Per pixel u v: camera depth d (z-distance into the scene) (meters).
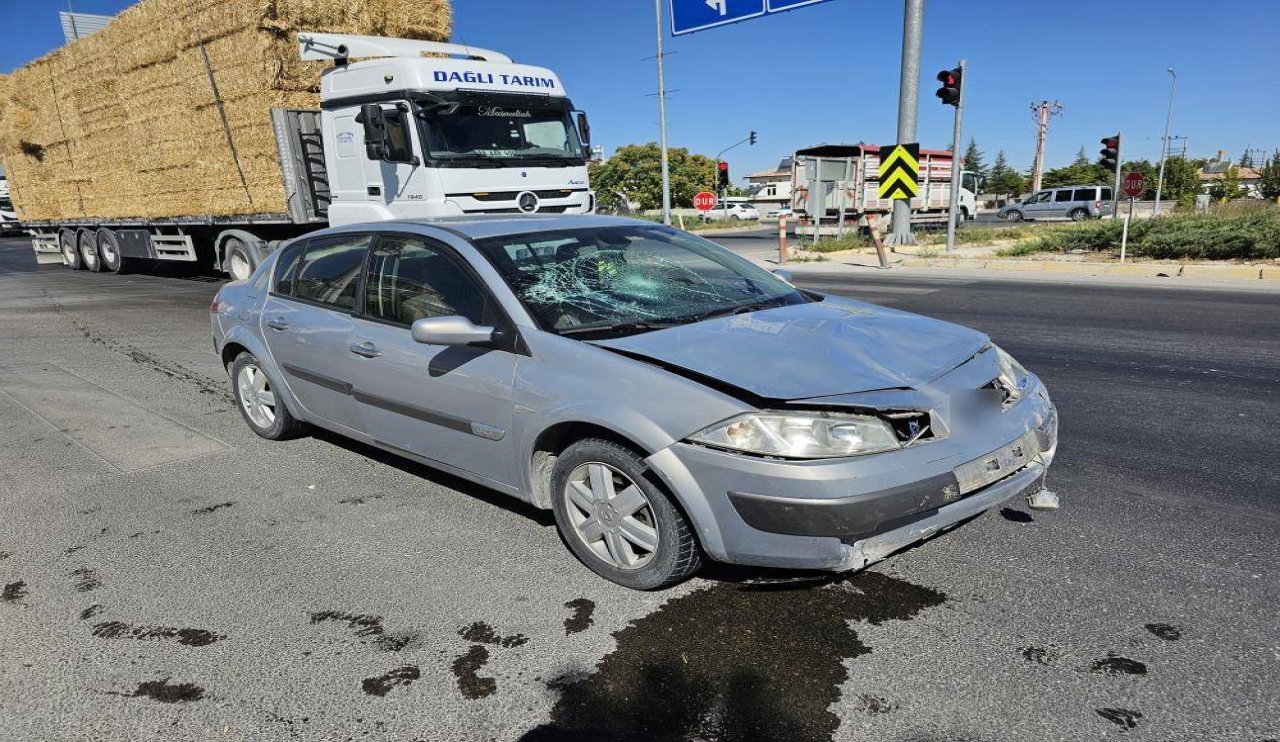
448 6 12.38
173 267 17.33
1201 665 2.49
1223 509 3.62
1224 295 10.61
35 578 3.24
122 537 3.61
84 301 11.95
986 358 3.14
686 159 59.06
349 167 10.34
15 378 6.77
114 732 2.31
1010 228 24.14
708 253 4.27
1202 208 25.80
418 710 2.38
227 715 2.38
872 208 27.55
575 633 2.77
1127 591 2.93
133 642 2.77
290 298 4.47
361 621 2.87
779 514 2.55
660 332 3.17
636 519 2.98
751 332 3.16
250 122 10.83
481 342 3.20
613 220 4.25
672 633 2.75
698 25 16.53
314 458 4.60
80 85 14.11
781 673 2.51
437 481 4.20
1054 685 2.41
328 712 2.38
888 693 2.40
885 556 2.69
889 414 2.63
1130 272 13.69
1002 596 2.92
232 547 3.48
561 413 2.97
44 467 4.54
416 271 3.72
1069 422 4.99
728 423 2.62
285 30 10.48
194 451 4.77
